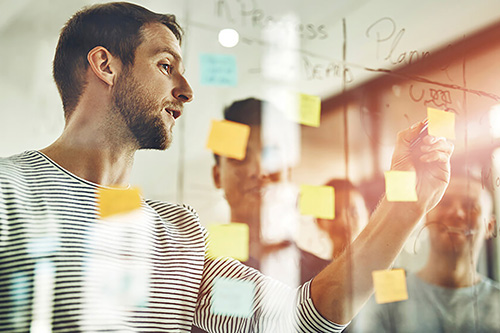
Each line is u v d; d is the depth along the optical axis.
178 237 0.82
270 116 1.32
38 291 0.64
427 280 1.34
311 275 1.25
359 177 1.49
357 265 0.85
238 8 1.28
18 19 1.25
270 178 1.29
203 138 1.31
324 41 1.36
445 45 1.43
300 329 0.81
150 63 0.84
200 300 0.84
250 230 1.25
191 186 1.29
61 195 0.71
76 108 0.80
